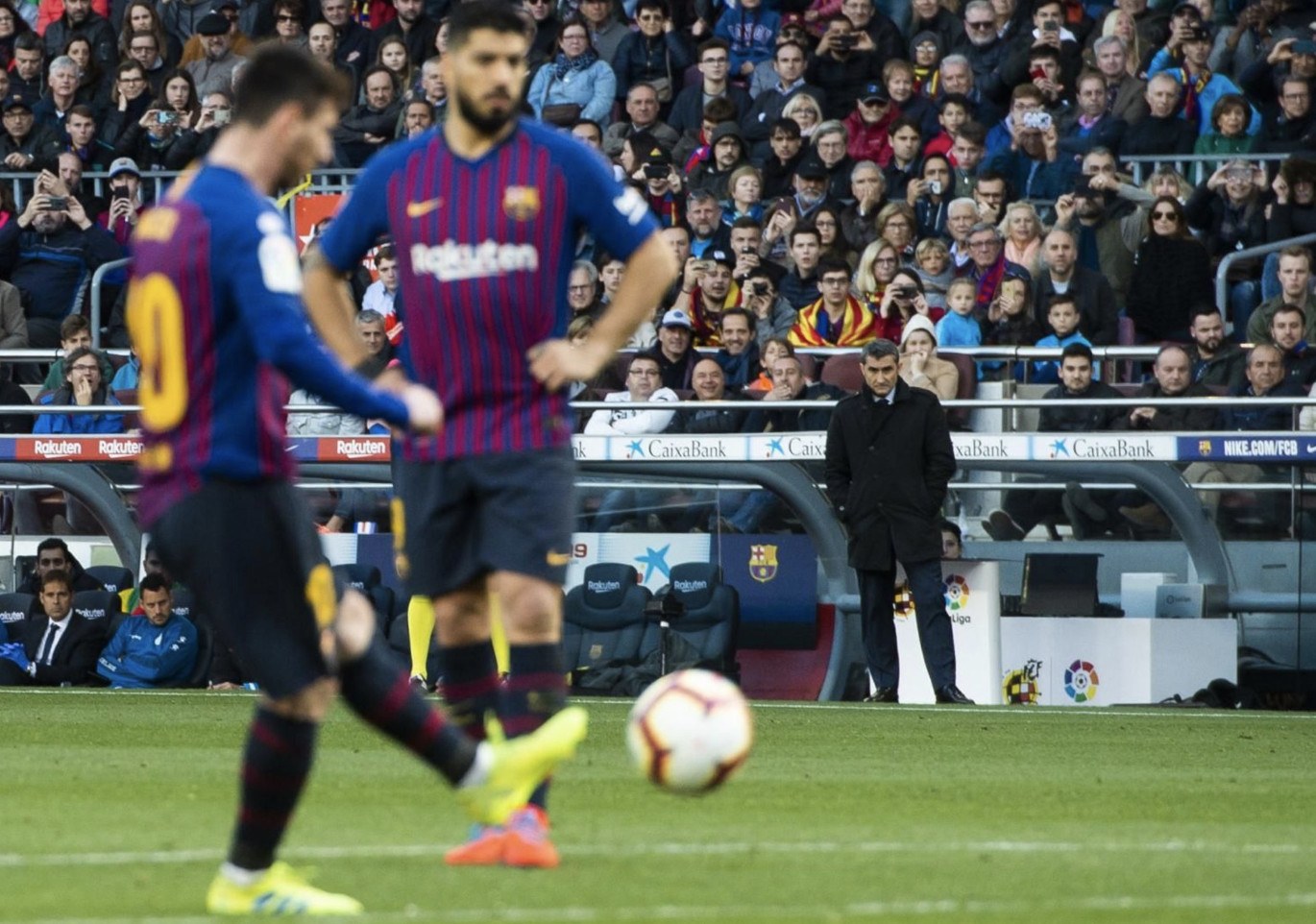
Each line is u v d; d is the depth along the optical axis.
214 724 34.16
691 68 69.62
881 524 42.19
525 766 16.20
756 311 56.88
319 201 62.53
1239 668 44.28
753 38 70.25
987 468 45.59
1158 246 56.81
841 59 66.69
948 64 65.00
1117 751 31.09
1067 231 56.09
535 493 17.64
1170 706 43.56
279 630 14.66
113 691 44.28
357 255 18.47
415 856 17.30
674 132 66.81
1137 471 44.88
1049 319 54.62
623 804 21.98
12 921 13.79
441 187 17.80
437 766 15.91
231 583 14.58
